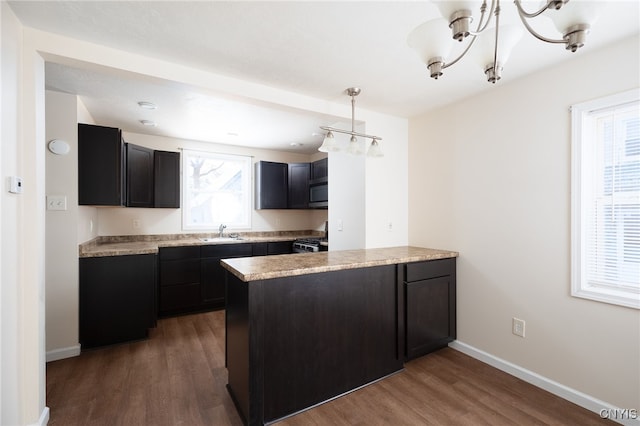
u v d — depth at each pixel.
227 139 4.23
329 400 1.96
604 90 1.81
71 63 1.77
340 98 2.57
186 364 2.42
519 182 2.24
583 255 1.92
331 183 3.35
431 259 2.50
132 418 1.77
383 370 2.22
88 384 2.12
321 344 1.93
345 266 2.01
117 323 2.77
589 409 1.86
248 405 1.66
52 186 2.50
